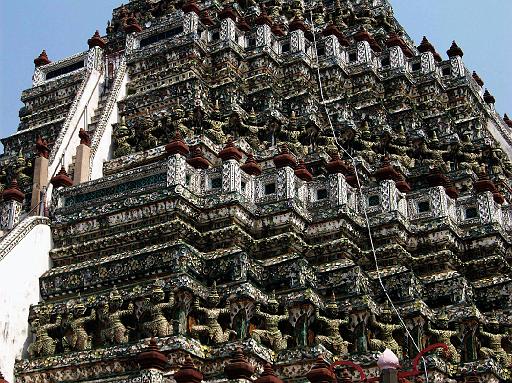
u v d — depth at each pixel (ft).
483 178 114.01
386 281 98.94
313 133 126.72
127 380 81.30
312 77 140.67
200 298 90.68
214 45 135.85
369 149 128.26
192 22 136.15
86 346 92.43
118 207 102.37
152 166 103.09
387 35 163.22
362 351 91.61
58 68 148.15
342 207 104.27
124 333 90.27
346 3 170.71
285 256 98.73
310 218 105.09
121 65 136.46
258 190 105.09
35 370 92.89
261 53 135.95
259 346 88.53
